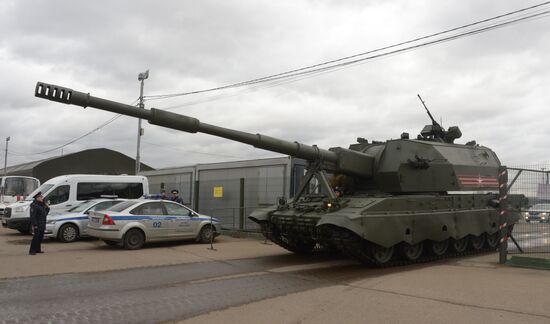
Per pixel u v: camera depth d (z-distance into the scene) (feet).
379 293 24.39
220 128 32.14
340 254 40.70
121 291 24.93
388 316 19.75
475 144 49.93
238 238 54.39
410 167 38.06
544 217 37.83
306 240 39.75
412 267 34.30
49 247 44.29
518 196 40.11
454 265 35.27
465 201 42.09
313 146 36.60
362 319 19.34
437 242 37.99
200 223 48.01
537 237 38.24
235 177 65.87
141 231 43.65
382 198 34.14
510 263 34.55
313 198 38.91
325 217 32.40
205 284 27.02
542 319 19.11
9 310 20.83
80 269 31.83
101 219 42.91
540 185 38.19
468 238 42.19
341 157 37.32
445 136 47.44
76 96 26.68
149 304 22.03
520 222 39.06
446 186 40.68
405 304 21.83
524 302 21.91
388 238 32.86
